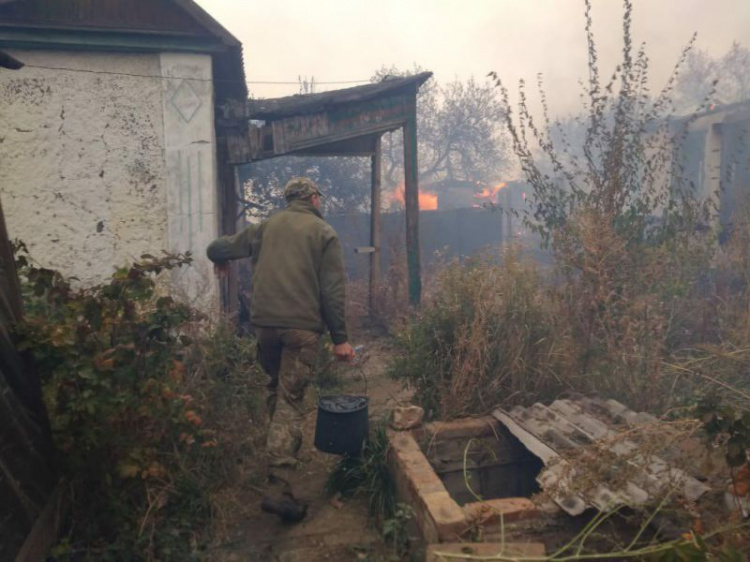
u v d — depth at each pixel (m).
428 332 4.18
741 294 5.54
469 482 3.44
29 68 5.54
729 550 1.77
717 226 5.82
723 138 10.56
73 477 2.55
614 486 2.37
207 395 3.41
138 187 5.74
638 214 5.44
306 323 3.15
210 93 5.80
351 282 10.72
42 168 5.59
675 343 4.86
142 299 2.77
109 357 2.55
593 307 4.34
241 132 7.14
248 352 4.16
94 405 2.41
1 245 2.35
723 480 2.60
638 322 4.09
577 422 3.26
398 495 2.96
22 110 5.55
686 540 2.00
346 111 7.39
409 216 7.89
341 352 3.26
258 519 3.01
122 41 5.60
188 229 5.79
